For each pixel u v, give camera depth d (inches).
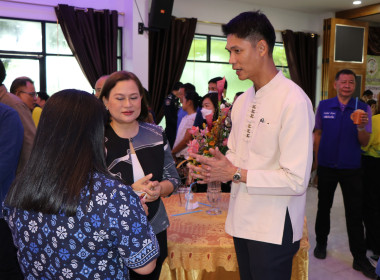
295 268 73.4
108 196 34.2
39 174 33.6
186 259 68.8
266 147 52.8
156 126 64.1
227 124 71.4
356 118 100.3
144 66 231.9
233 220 56.7
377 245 117.6
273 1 276.7
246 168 54.9
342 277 105.7
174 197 96.3
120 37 240.1
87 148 34.8
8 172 73.1
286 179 49.4
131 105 55.6
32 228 34.8
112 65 231.3
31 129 87.0
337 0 273.7
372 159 114.9
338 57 302.7
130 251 34.5
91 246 33.8
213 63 277.0
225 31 53.5
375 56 348.5
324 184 115.0
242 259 58.8
